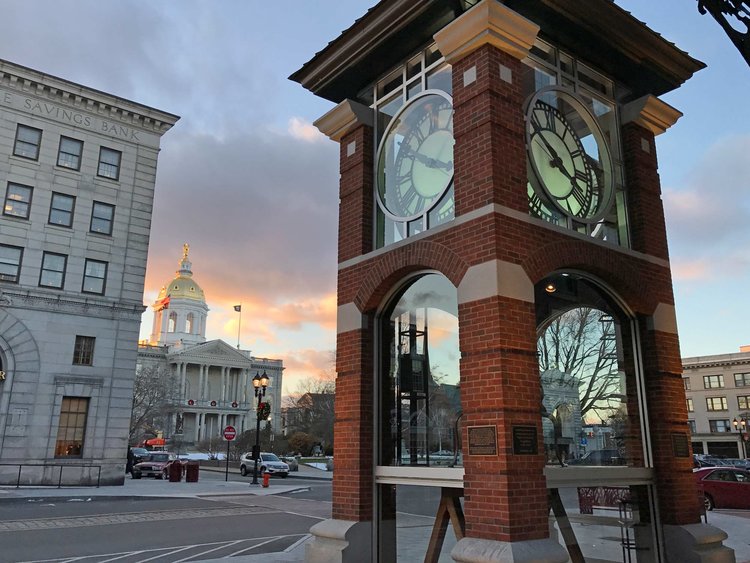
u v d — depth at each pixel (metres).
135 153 31.11
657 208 10.35
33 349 27.00
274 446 65.38
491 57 8.40
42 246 27.92
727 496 20.02
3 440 25.83
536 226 8.27
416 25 9.45
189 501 22.06
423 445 8.73
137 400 69.62
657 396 9.30
